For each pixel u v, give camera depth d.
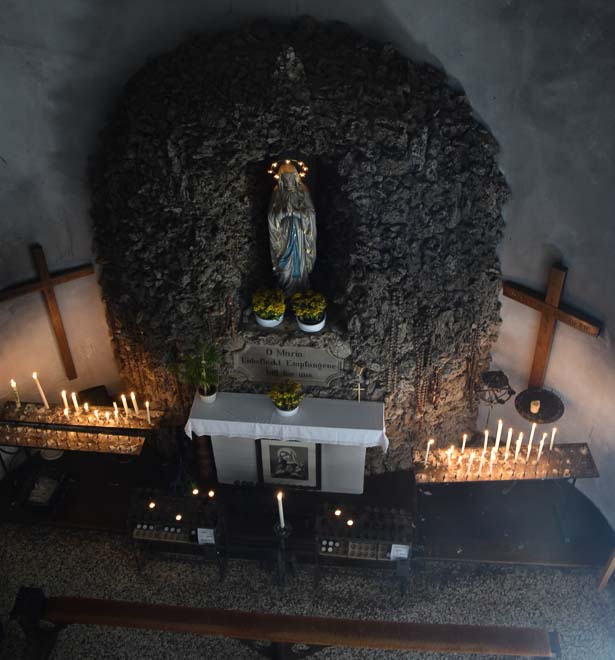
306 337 15.42
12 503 16.88
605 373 14.80
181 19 14.14
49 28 13.65
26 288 15.99
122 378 17.75
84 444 16.67
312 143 13.80
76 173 15.41
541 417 15.38
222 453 16.66
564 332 15.23
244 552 15.72
